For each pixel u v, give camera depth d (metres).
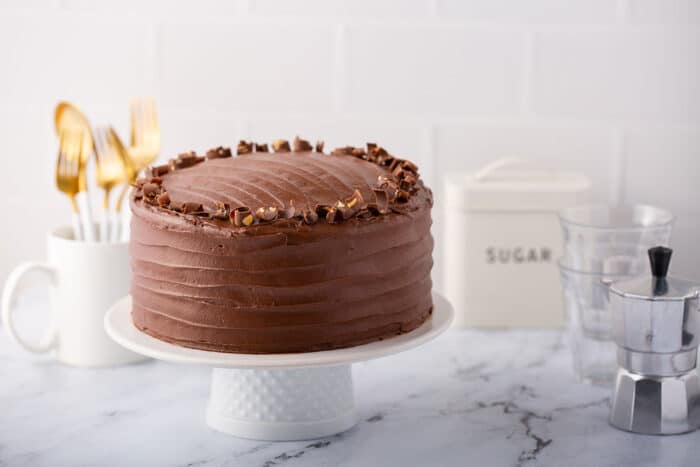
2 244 1.68
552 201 1.53
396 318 1.25
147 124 1.53
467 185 1.54
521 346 1.52
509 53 1.61
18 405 1.38
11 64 1.64
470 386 1.42
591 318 1.42
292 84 1.63
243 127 1.64
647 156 1.63
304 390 1.32
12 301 1.44
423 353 1.50
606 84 1.62
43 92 1.64
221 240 1.21
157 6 1.62
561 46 1.61
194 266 1.22
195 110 1.64
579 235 1.42
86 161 1.47
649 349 1.31
